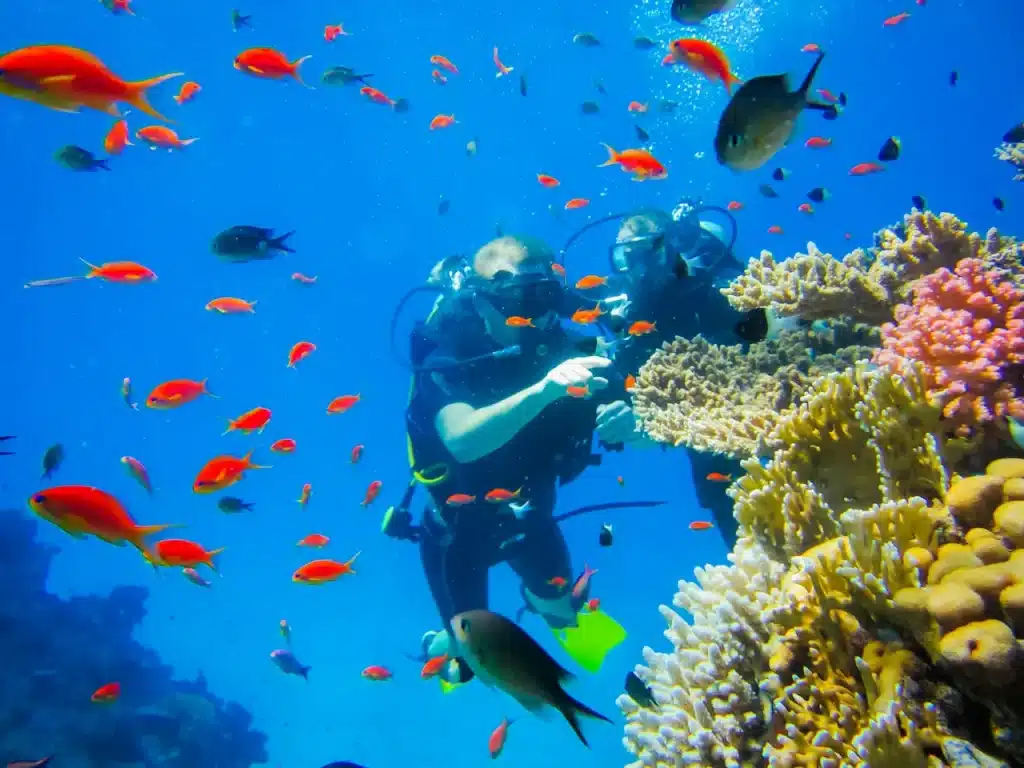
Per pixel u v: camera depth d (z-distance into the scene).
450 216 41.53
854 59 33.44
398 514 6.91
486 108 35.41
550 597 6.93
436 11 29.56
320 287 43.34
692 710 2.48
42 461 6.74
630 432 4.85
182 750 10.19
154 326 42.72
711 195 32.91
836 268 3.92
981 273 3.10
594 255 39.28
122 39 32.56
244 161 38.09
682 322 5.92
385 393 40.75
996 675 1.62
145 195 40.22
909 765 1.75
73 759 9.08
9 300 40.84
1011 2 29.80
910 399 2.54
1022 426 2.51
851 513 2.13
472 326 5.99
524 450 5.98
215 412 39.66
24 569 13.39
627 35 30.55
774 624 2.27
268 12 29.91
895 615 1.90
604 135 35.91
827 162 36.53
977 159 36.78
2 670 10.45
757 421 3.54
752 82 2.49
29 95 2.88
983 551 1.88
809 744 1.98
